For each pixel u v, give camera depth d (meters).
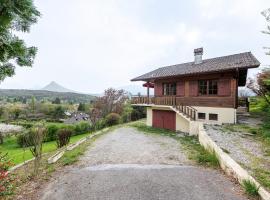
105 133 18.23
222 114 15.24
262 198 4.51
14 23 2.30
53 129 24.45
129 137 15.45
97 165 7.98
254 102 22.72
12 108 58.28
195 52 19.95
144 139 14.39
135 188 5.47
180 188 5.41
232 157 7.25
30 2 2.16
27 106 63.31
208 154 8.80
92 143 13.11
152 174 6.57
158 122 20.48
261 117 17.33
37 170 6.88
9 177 5.97
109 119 29.41
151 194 5.11
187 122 17.31
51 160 8.26
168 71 20.72
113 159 8.96
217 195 4.93
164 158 9.02
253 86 18.48
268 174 5.73
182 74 16.94
